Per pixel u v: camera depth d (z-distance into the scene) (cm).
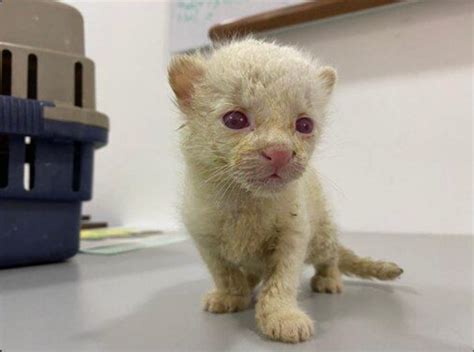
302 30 49
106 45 62
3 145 30
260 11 51
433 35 43
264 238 20
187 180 21
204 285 26
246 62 18
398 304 22
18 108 29
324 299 23
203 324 19
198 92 19
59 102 31
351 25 46
